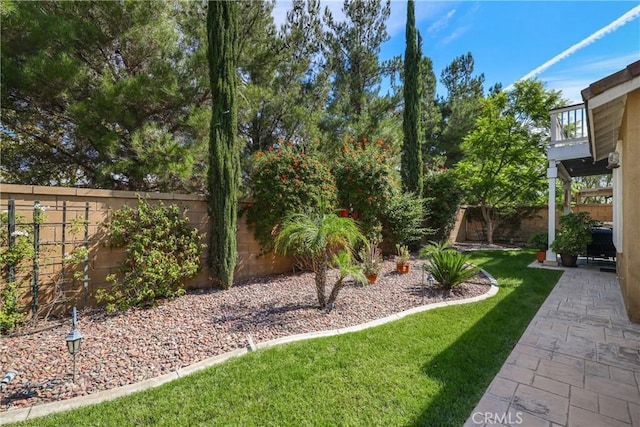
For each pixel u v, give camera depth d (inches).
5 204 145.9
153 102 265.1
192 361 116.6
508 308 178.5
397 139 444.5
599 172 401.4
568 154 311.6
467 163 494.9
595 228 336.2
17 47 226.5
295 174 247.0
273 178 240.8
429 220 445.1
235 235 220.7
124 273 177.8
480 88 765.9
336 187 290.8
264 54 366.6
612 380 106.5
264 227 241.1
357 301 187.9
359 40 511.2
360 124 441.1
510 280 249.3
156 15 265.9
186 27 316.2
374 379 103.4
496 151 462.6
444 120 763.4
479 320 158.2
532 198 481.4
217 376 105.0
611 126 204.1
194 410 88.1
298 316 161.0
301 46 448.5
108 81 241.6
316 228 169.8
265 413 87.0
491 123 454.3
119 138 259.8
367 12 506.6
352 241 175.9
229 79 221.3
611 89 148.9
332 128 448.5
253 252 248.5
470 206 565.0
